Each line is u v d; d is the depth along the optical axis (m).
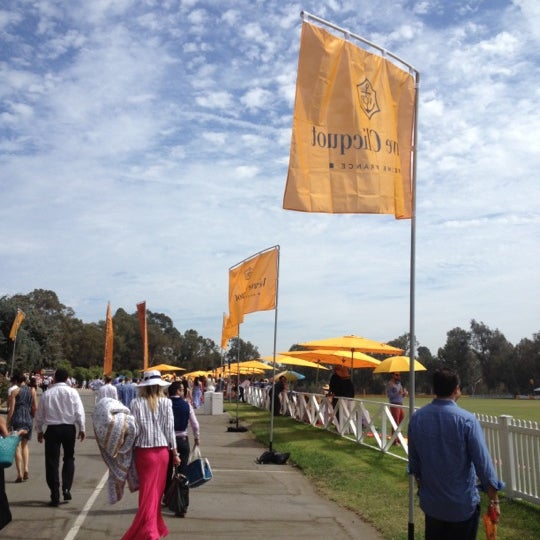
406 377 87.94
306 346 18.19
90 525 7.79
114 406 6.94
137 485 6.90
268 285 15.27
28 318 41.31
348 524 8.03
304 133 7.09
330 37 7.22
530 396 90.38
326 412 19.53
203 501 9.45
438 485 4.63
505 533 7.43
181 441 8.93
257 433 18.92
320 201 7.06
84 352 104.69
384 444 14.21
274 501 9.47
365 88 7.32
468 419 4.66
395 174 7.41
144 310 23.83
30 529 7.56
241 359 120.19
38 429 9.02
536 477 8.73
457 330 113.31
